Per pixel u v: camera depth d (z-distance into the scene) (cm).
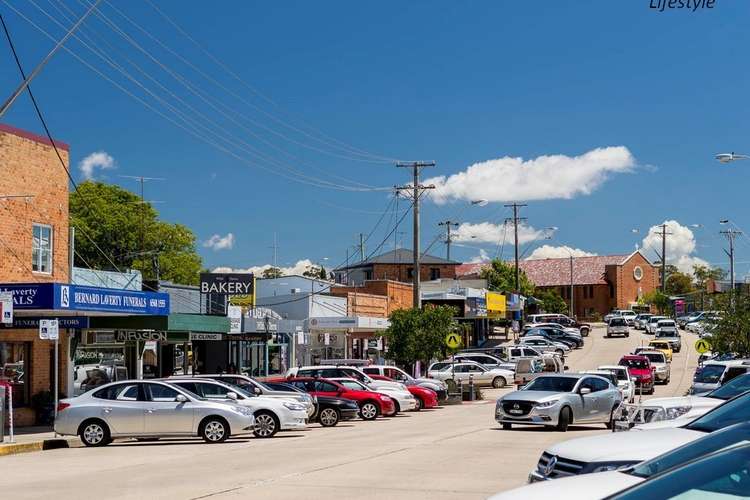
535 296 11606
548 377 2798
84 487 1535
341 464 1809
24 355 2995
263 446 2272
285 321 4959
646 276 13288
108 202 6969
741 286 4547
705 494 588
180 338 3678
